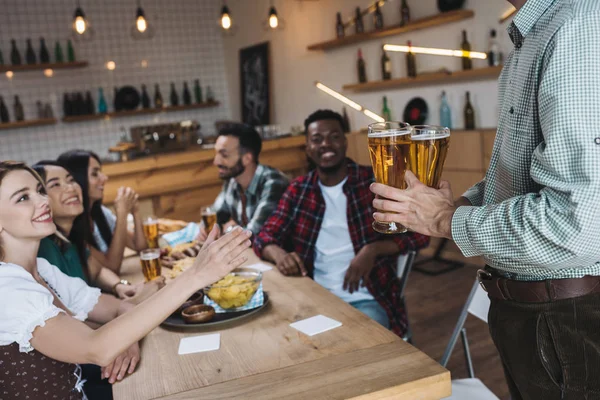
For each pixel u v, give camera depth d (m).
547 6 1.09
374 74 5.26
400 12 4.82
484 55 4.19
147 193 4.92
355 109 5.60
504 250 1.04
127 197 2.42
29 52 6.32
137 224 2.78
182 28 7.30
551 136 0.98
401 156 1.05
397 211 1.09
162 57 7.19
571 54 0.98
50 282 1.73
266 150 5.42
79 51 6.70
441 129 1.04
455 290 3.92
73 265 2.08
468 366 2.05
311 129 2.44
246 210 3.14
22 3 6.35
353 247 2.46
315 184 2.52
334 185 2.48
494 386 2.64
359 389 1.16
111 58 6.88
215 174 5.26
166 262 2.39
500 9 4.02
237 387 1.22
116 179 4.82
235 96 7.57
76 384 1.43
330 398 1.13
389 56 5.05
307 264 2.53
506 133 1.20
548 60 1.03
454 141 4.29
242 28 7.16
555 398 1.17
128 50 6.97
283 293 1.84
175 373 1.32
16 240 1.43
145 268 2.09
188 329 1.58
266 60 6.75
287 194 2.58
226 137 2.99
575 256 0.98
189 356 1.41
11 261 1.44
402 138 1.03
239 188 3.20
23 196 1.41
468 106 4.36
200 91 7.39
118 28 6.89
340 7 5.48
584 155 0.94
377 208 1.12
